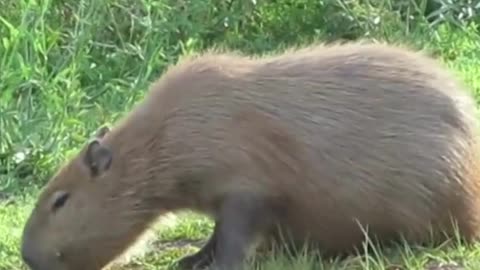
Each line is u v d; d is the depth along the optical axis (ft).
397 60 39.52
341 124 38.17
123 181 38.17
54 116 57.06
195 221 44.11
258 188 37.47
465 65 66.18
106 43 66.39
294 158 37.70
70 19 66.59
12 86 59.00
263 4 70.69
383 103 38.55
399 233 38.78
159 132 38.22
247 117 37.81
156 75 64.90
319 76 38.65
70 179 38.32
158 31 66.03
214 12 69.10
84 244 38.22
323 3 70.23
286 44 69.10
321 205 38.01
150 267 40.24
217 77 38.45
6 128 55.83
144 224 38.68
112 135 38.65
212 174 37.70
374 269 37.50
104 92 62.69
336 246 38.78
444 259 38.09
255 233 37.63
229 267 37.35
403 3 72.18
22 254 38.34
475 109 41.06
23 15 61.46
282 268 37.14
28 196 50.83
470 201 39.22
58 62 62.44
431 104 38.83
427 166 38.40
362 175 38.01
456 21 71.67
